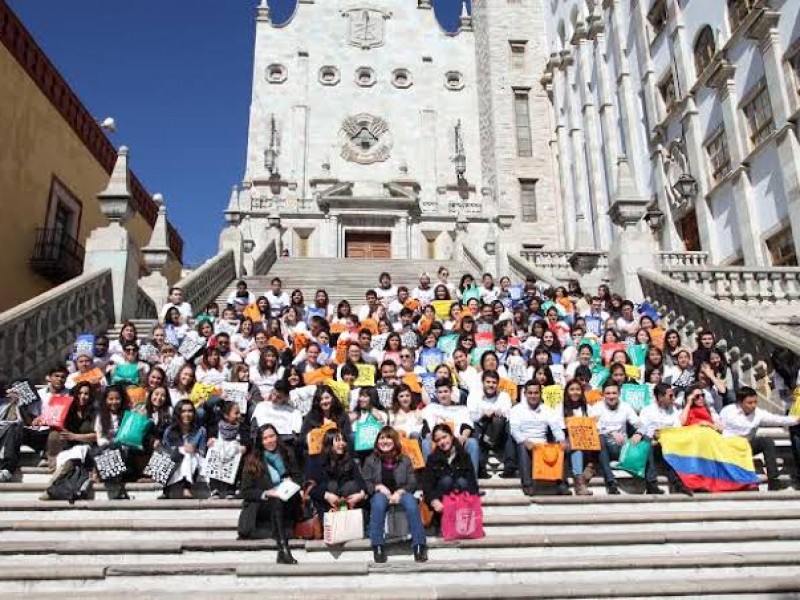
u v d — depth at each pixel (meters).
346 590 5.68
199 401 8.44
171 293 12.88
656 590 5.71
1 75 17.83
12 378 9.91
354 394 8.58
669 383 9.37
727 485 7.73
